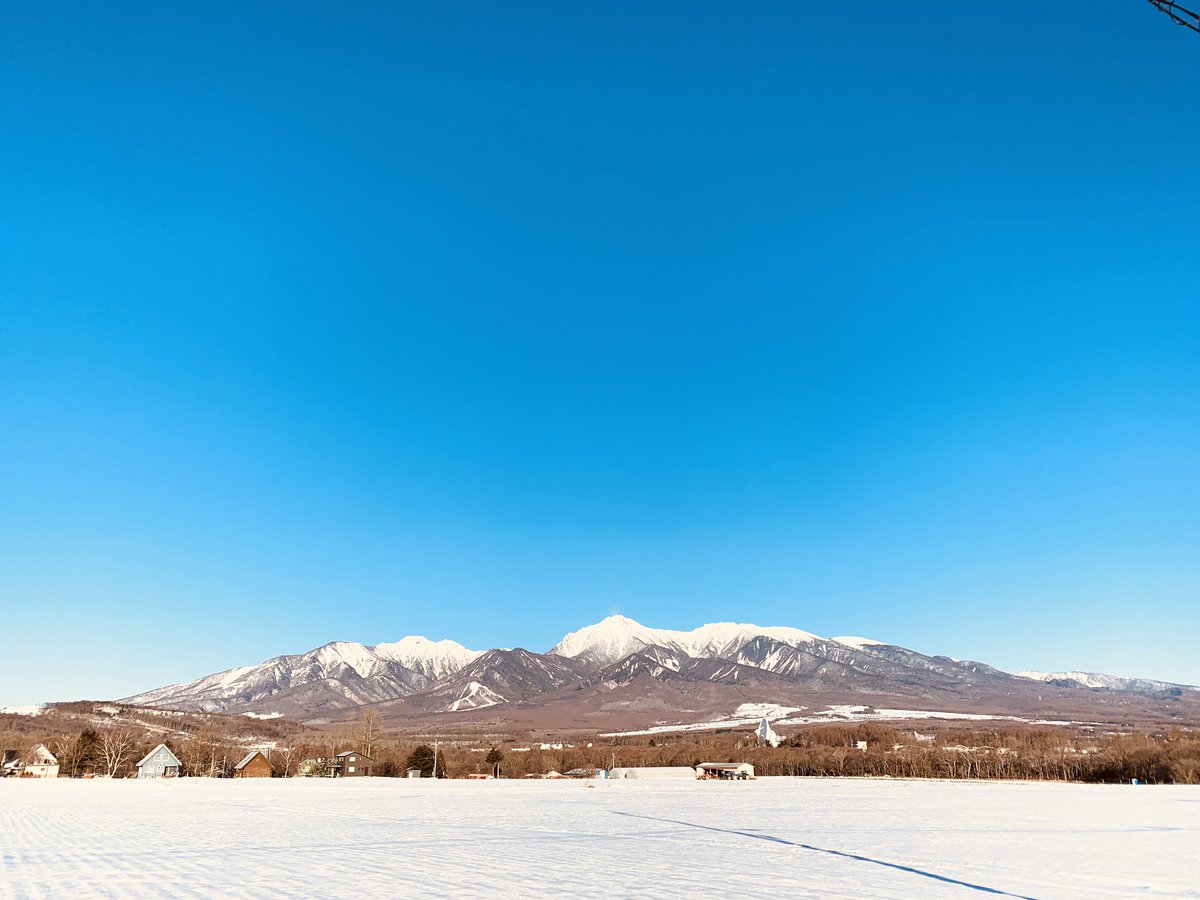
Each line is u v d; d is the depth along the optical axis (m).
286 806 74.00
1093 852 39.91
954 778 173.62
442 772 174.38
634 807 78.19
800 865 34.00
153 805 74.25
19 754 174.25
